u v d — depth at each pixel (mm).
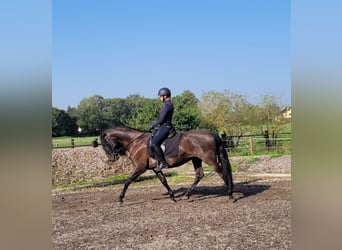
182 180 10117
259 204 6457
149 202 7113
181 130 14516
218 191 8016
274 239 4379
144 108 14430
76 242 4562
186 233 4910
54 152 11305
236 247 4219
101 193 8461
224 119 16672
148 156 6863
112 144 7043
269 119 15953
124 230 5164
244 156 13211
